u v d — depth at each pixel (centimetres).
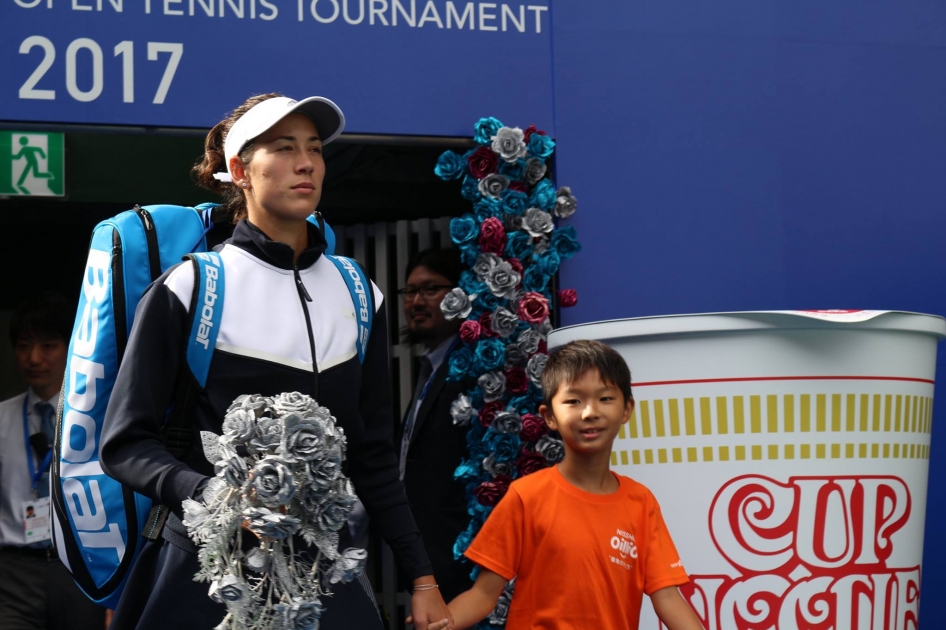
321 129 252
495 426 392
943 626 441
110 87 386
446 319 434
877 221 445
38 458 427
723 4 438
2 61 379
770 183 437
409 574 260
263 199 240
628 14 430
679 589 316
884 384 315
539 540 291
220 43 395
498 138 403
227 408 226
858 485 313
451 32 415
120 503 273
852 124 445
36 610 419
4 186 531
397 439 509
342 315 246
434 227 543
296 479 208
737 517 311
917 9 454
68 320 438
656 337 316
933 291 448
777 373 309
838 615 313
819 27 445
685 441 314
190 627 216
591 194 424
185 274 230
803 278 437
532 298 397
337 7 405
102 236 283
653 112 430
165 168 570
